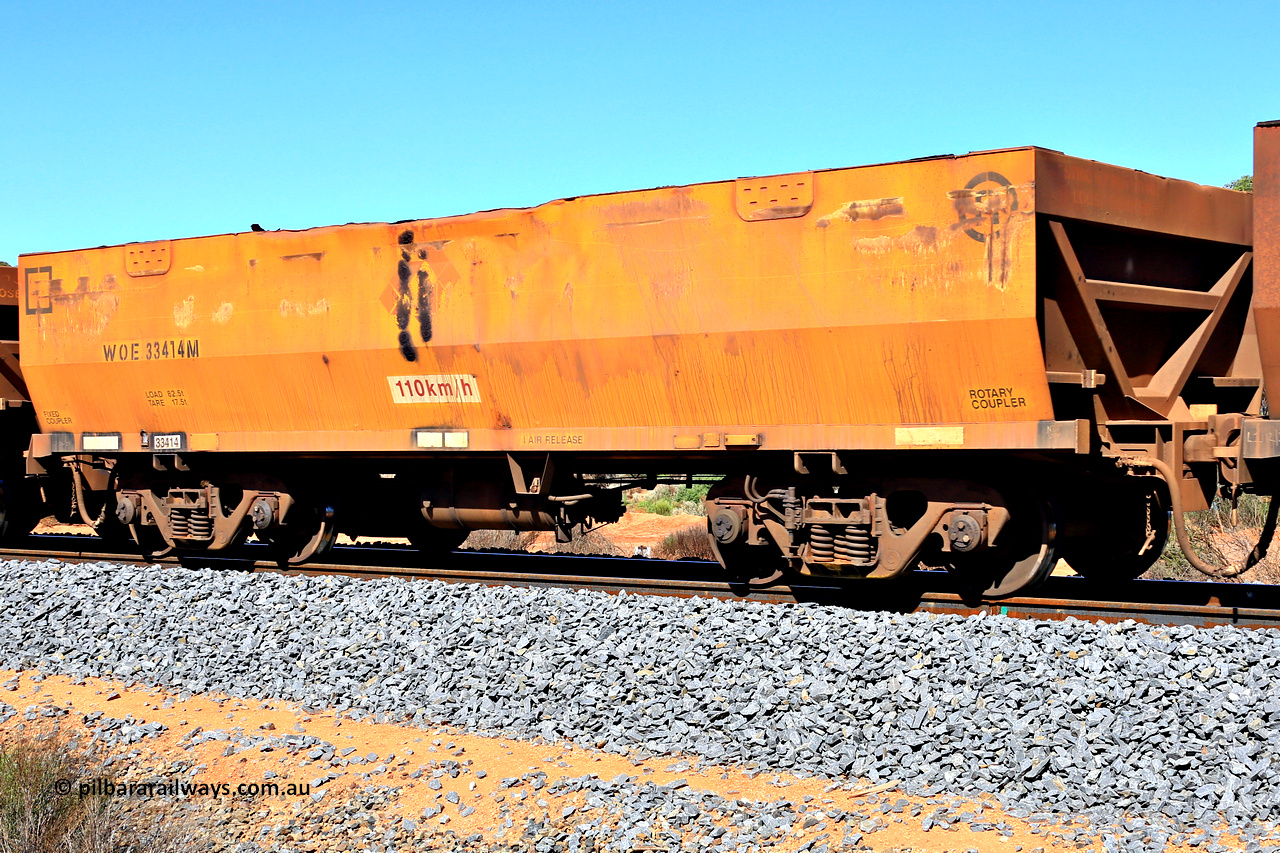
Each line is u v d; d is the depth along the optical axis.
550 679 7.32
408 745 6.71
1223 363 9.24
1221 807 5.30
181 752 6.67
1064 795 5.51
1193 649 6.65
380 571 10.67
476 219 9.79
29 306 12.41
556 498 10.25
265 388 11.12
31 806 5.48
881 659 7.02
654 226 9.02
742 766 6.17
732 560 9.89
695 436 9.14
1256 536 13.43
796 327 8.51
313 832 5.50
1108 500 9.61
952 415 8.22
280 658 8.20
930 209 7.98
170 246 11.45
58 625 9.27
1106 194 8.11
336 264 10.53
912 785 5.73
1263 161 7.98
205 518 11.94
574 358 9.47
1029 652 6.84
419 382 10.30
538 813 5.64
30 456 12.84
